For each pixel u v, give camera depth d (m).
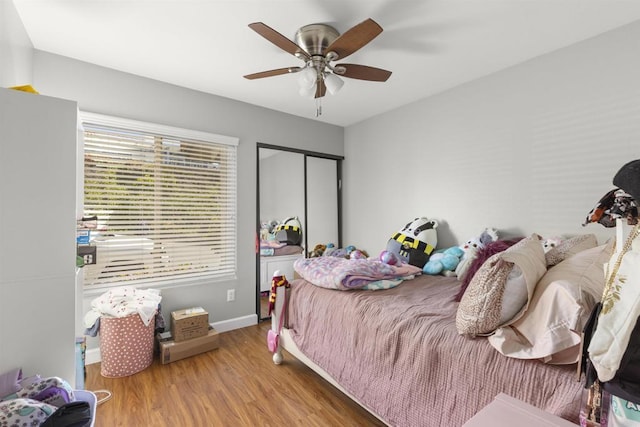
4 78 1.52
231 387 2.01
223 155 2.99
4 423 0.98
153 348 2.40
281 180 3.46
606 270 0.88
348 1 1.64
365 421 1.69
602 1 1.65
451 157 2.81
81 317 1.95
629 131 1.85
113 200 2.42
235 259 3.05
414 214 3.15
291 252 3.54
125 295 2.27
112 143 2.41
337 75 2.06
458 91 2.75
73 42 2.04
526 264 1.20
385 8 1.71
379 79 2.07
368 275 2.05
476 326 1.21
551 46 2.11
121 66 2.38
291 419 1.70
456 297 1.82
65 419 1.04
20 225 1.22
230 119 3.03
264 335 2.89
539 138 2.24
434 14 1.76
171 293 2.69
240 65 2.36
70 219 1.31
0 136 1.18
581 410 0.89
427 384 1.33
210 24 1.85
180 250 2.74
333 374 1.79
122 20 1.81
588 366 0.85
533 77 2.27
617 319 0.74
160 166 2.63
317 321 1.98
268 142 3.31
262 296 3.35
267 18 1.79
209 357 2.44
